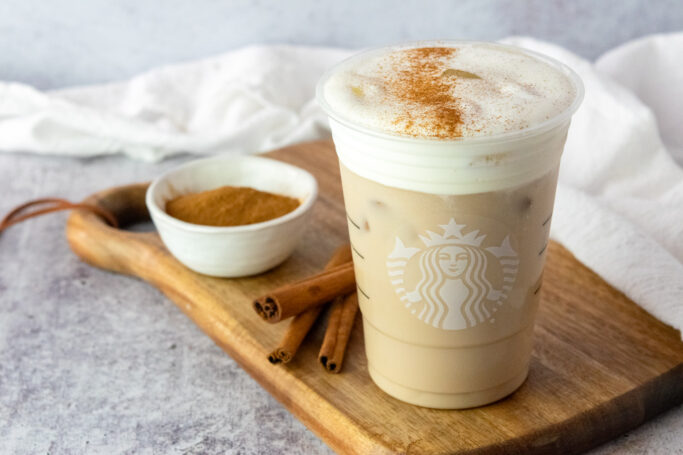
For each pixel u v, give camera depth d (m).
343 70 0.54
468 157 0.49
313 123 0.84
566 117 0.49
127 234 0.69
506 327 0.53
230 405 0.58
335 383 0.57
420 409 0.55
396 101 0.51
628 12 0.94
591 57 0.97
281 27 0.97
